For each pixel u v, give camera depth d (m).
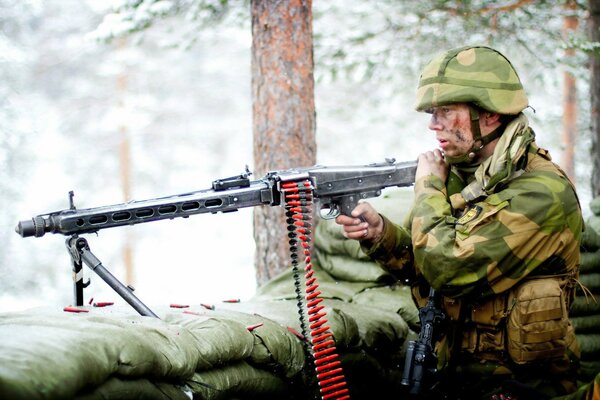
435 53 7.82
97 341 2.36
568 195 3.03
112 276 3.03
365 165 3.37
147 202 3.03
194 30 7.43
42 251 20.84
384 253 3.39
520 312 3.01
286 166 5.14
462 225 3.04
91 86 23.19
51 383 2.05
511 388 2.98
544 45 7.48
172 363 2.66
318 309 3.29
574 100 11.03
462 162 3.18
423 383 3.11
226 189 3.15
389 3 7.55
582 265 4.71
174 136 23.39
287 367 3.30
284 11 5.15
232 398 3.12
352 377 3.84
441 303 3.22
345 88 15.22
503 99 3.04
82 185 22.45
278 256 5.10
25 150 21.02
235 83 23.61
